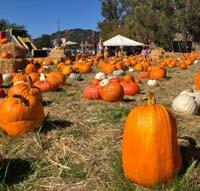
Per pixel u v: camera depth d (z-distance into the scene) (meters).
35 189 0.99
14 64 3.86
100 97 2.06
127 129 0.97
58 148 1.22
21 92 1.54
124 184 0.96
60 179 1.04
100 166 1.08
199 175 1.00
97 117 1.60
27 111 1.33
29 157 1.16
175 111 1.71
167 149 0.94
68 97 2.20
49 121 1.49
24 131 1.33
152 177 0.94
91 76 3.64
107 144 1.24
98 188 0.98
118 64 4.11
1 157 1.15
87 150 1.20
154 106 0.97
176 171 0.95
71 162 1.12
